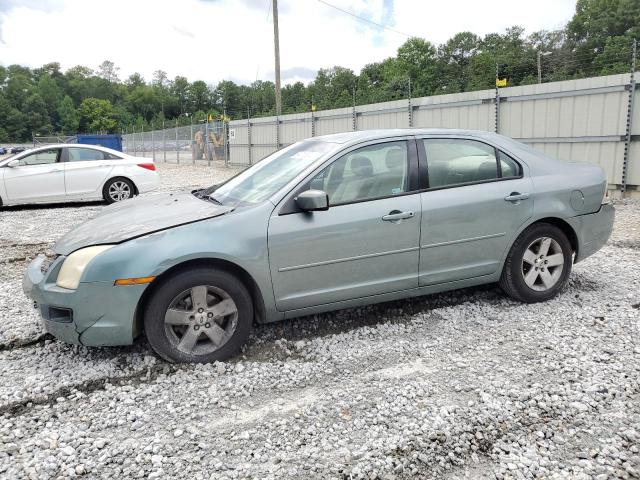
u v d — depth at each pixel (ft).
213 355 12.61
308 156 14.47
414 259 14.34
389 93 109.81
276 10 92.63
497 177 15.43
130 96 506.89
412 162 14.49
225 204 13.88
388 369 12.21
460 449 9.16
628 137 35.96
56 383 11.82
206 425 10.12
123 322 11.93
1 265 23.13
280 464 8.89
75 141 109.29
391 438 9.49
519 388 11.06
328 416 10.30
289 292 13.21
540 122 41.14
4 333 14.76
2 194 38.63
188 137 114.73
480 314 15.33
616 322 14.39
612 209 16.96
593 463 8.72
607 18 214.48
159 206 14.57
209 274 12.35
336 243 13.39
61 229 31.42
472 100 45.88
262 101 342.03
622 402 10.44
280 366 12.50
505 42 267.39
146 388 11.51
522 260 15.66
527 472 8.54
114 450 9.34
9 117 375.04
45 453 9.27
